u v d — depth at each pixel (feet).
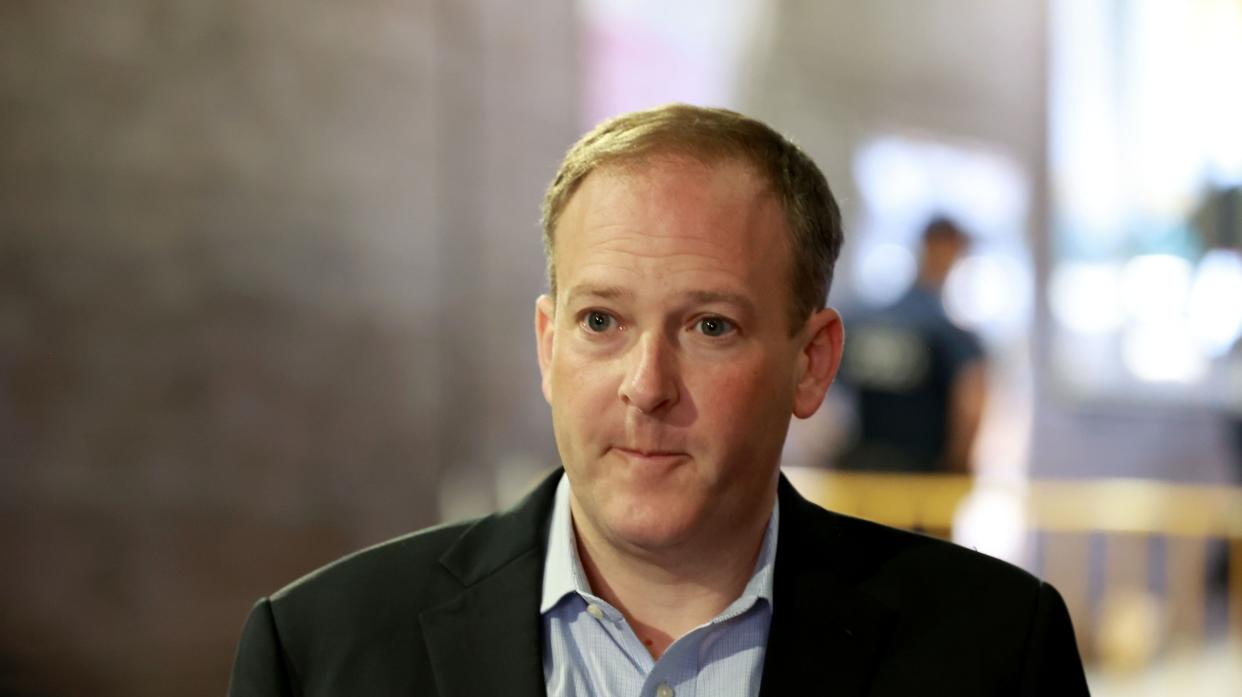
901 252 59.67
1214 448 62.90
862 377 38.40
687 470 10.62
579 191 10.95
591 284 10.61
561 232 11.05
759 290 10.75
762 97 56.90
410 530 47.70
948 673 11.71
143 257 42.98
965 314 60.59
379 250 47.21
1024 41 62.59
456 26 48.93
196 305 43.78
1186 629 42.86
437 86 48.39
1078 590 41.98
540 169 51.06
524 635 11.41
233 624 43.91
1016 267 62.18
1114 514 41.32
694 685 11.42
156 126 43.21
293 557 45.27
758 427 10.90
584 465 10.77
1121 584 42.73
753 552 11.64
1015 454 61.16
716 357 10.66
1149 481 62.75
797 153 11.48
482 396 49.75
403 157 47.65
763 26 56.65
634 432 10.52
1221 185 63.36
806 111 57.88
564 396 10.81
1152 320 63.57
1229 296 63.21
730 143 10.93
